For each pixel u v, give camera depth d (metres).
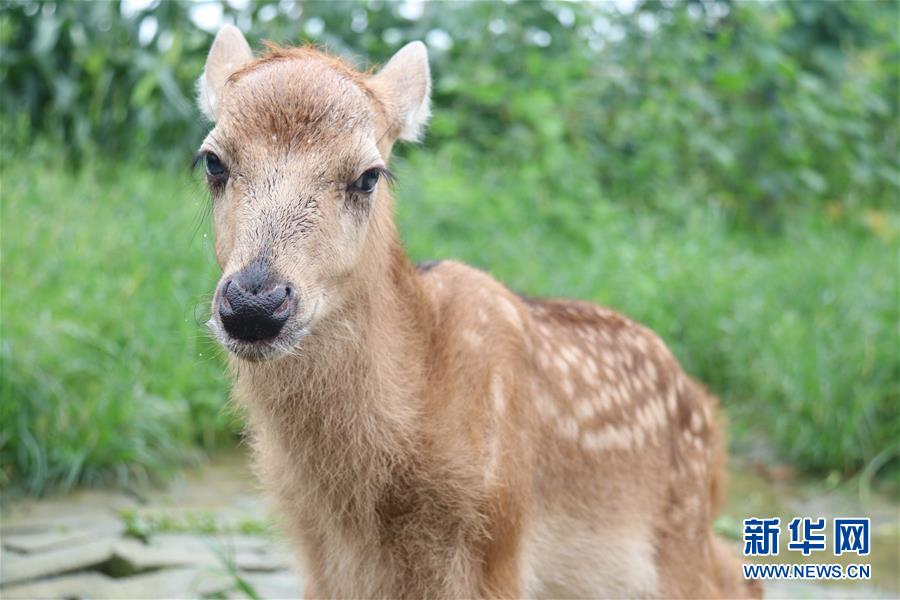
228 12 10.36
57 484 5.95
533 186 9.35
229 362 3.55
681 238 9.19
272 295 2.87
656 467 4.17
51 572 4.80
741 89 10.49
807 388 7.11
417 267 3.91
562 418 3.86
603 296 7.94
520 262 8.26
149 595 4.69
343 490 3.41
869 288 7.99
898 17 12.12
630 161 10.45
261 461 3.66
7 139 8.91
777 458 7.19
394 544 3.44
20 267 6.70
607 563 4.00
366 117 3.15
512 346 3.68
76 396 6.11
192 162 3.32
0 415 5.89
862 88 11.24
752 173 10.75
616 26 10.88
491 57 10.30
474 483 3.41
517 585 3.59
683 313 8.07
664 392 4.30
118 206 8.00
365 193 3.14
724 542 4.86
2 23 9.77
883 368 7.13
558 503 3.87
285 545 3.79
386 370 3.35
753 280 8.43
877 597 5.18
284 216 2.97
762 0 11.09
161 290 7.11
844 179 11.20
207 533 5.43
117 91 9.92
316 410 3.34
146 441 6.41
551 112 10.20
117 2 10.27
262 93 3.09
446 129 9.77
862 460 7.02
